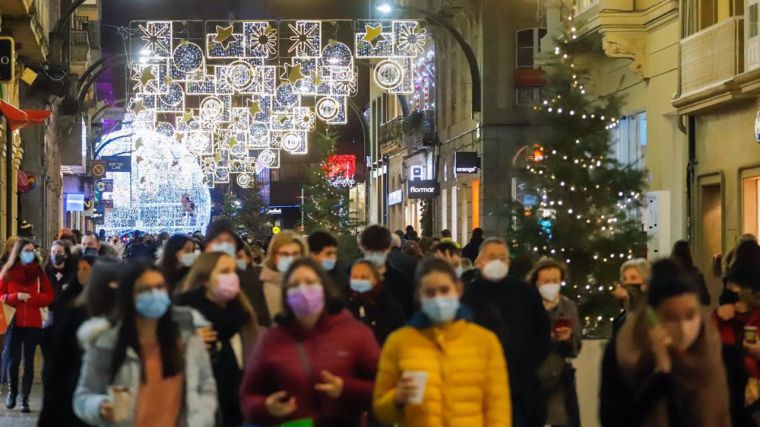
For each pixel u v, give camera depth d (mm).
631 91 30094
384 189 67812
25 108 40469
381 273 12938
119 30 41594
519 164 18031
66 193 60531
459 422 7812
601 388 7066
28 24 31078
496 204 17766
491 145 44406
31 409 17672
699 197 26750
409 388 7574
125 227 67812
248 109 55062
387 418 7879
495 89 44500
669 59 27688
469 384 7863
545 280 12047
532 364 10875
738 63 24031
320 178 48344
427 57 57000
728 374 8258
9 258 17453
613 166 17484
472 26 46406
